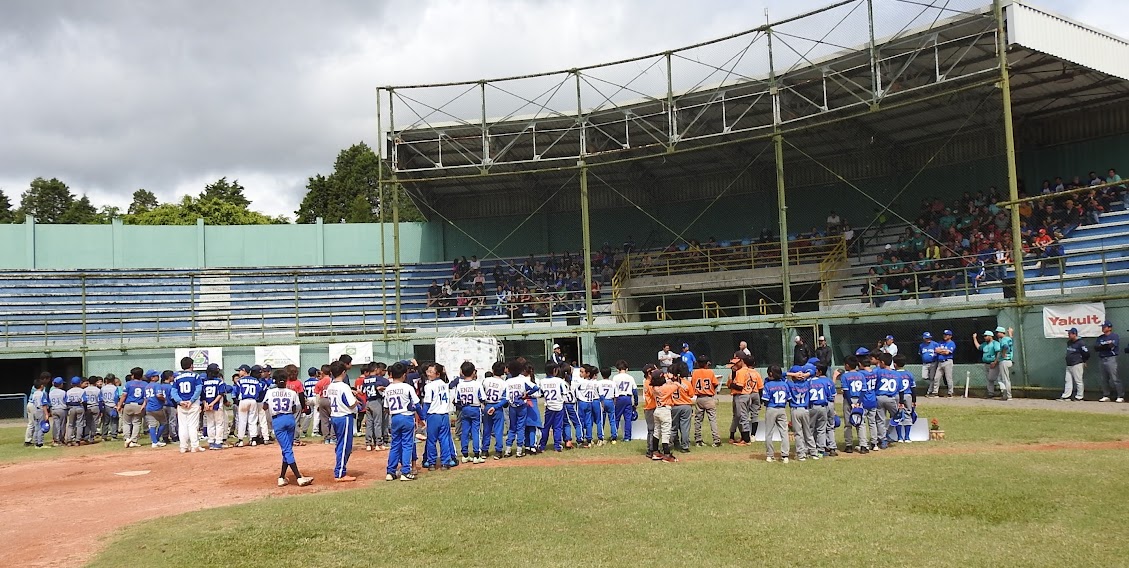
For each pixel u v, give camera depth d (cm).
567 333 3169
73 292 3775
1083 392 2152
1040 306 2316
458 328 3416
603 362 3306
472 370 1526
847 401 1472
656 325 3075
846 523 917
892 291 2891
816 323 2816
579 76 3077
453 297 3775
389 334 3309
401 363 1352
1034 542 828
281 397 1310
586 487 1171
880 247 3331
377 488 1216
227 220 6212
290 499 1152
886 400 1457
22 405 2966
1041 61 2559
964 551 804
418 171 3291
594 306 3512
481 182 3881
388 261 4222
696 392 1612
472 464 1476
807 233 3553
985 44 2505
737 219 3822
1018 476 1145
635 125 3222
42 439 2116
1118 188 2734
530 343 3356
